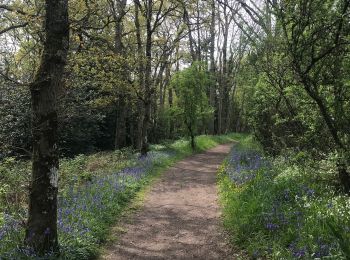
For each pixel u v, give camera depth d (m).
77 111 20.67
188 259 7.30
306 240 6.21
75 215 8.73
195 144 30.39
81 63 17.78
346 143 8.08
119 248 7.93
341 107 7.82
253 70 14.86
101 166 17.77
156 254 7.59
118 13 21.91
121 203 11.27
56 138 6.51
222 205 11.02
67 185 12.28
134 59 20.56
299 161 10.63
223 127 60.66
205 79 28.75
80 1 14.66
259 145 20.03
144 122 22.02
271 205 8.20
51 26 6.31
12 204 9.38
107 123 31.34
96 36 18.12
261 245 7.04
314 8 7.32
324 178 9.06
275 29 8.61
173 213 10.59
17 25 14.77
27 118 16.47
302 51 7.59
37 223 6.41
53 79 6.33
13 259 6.04
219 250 7.65
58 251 6.54
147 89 21.92
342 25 7.44
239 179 12.19
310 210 7.30
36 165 6.43
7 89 15.08
